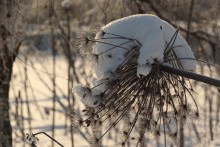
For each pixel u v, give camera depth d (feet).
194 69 11.63
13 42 20.79
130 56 11.16
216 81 10.73
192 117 11.76
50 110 39.01
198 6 26.45
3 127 20.92
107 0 24.09
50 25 24.75
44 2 23.45
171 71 10.94
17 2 20.43
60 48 31.91
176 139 11.91
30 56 26.86
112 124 11.69
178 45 11.53
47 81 50.62
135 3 23.02
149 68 10.68
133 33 11.21
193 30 27.17
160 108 11.43
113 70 11.17
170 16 23.70
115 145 11.96
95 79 11.64
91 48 11.42
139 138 11.51
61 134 31.73
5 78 21.01
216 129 28.78
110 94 11.35
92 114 11.53
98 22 27.20
